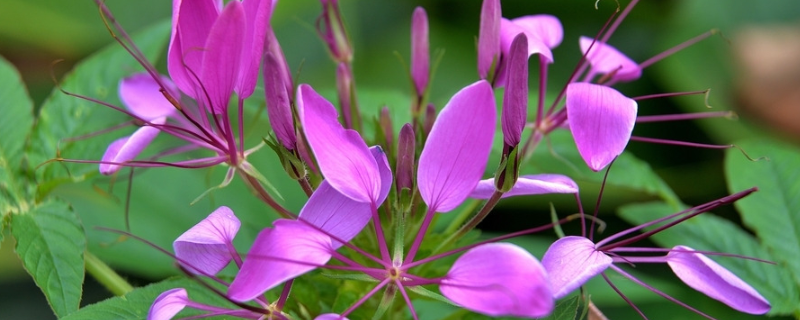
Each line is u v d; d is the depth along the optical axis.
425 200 0.40
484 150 0.39
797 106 0.69
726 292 0.40
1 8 0.66
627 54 0.72
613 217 0.59
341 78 0.46
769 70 0.71
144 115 0.46
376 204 0.40
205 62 0.40
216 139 0.42
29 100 0.48
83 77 0.48
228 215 0.40
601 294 0.48
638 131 0.67
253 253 0.37
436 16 0.74
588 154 0.39
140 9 0.69
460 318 0.44
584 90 0.40
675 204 0.48
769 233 0.48
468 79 0.70
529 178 0.41
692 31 0.72
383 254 0.40
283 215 0.43
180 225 0.49
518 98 0.39
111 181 0.46
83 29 0.68
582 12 0.72
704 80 0.69
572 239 0.39
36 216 0.44
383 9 0.74
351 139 0.39
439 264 0.46
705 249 0.48
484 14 0.43
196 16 0.40
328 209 0.39
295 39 0.72
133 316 0.41
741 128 0.66
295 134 0.41
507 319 0.44
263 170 0.50
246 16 0.40
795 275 0.47
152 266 0.48
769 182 0.49
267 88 0.40
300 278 0.43
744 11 0.75
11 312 0.59
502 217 0.60
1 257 0.56
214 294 0.43
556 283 0.38
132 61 0.49
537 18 0.45
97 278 0.46
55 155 0.47
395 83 0.69
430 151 0.39
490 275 0.37
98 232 0.48
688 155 0.66
